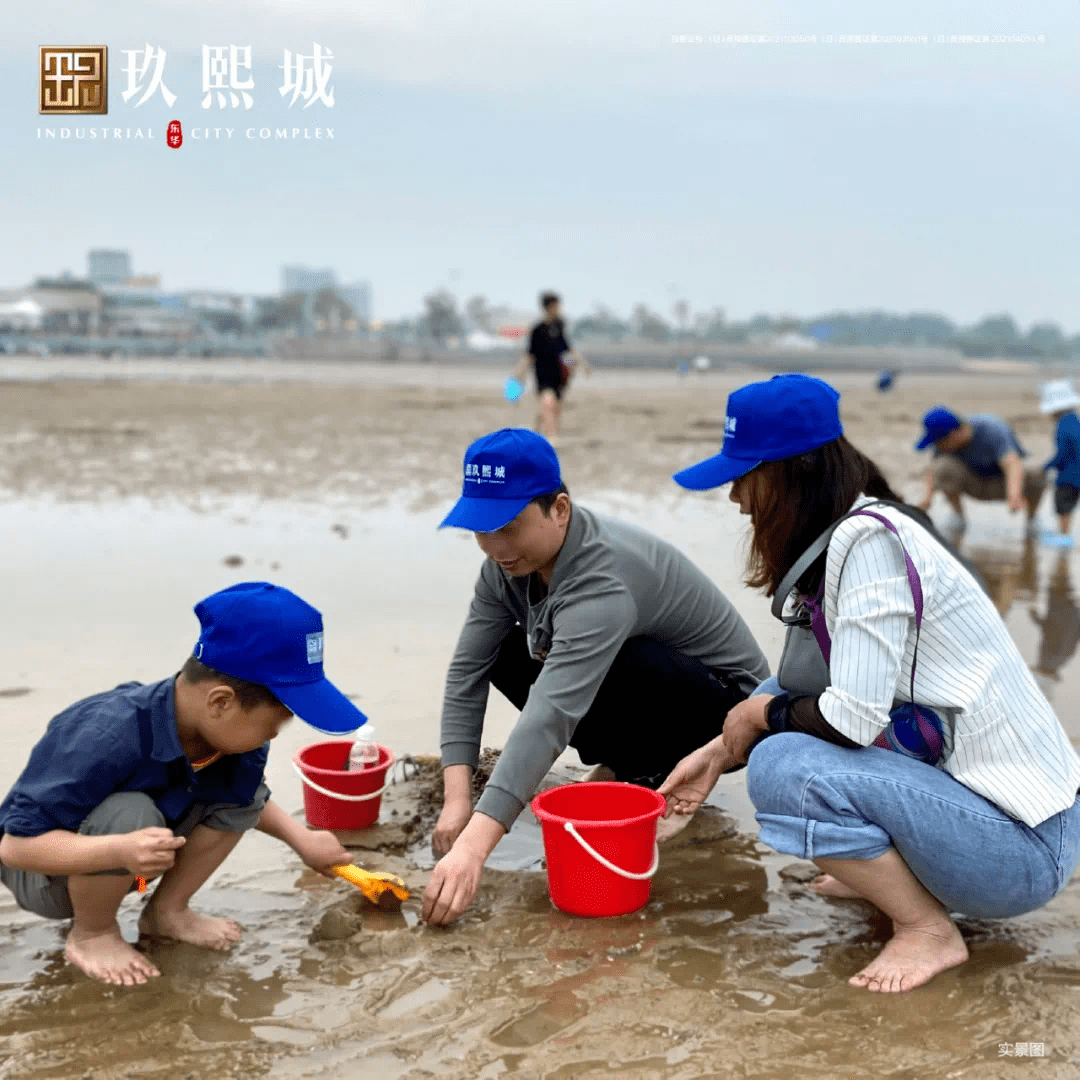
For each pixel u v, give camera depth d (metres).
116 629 5.30
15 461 11.91
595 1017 2.39
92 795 2.49
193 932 2.74
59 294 85.31
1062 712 4.29
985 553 7.90
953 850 2.47
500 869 3.18
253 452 13.51
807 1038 2.31
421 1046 2.29
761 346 115.25
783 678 2.90
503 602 3.33
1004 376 85.38
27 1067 2.22
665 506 9.78
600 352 96.12
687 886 3.05
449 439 15.75
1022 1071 2.20
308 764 3.49
